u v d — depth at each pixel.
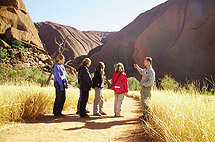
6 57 46.91
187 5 85.12
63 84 5.30
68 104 6.71
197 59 72.50
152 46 95.38
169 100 3.64
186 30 79.75
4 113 3.75
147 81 4.66
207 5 75.44
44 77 26.62
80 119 4.88
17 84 5.66
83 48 158.88
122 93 5.68
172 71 78.81
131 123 4.50
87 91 5.32
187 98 3.34
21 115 4.12
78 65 128.00
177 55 79.75
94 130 3.72
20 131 3.31
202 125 2.15
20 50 54.09
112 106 9.47
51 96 5.63
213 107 2.71
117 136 3.30
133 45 115.50
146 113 4.27
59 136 3.18
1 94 4.02
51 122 4.29
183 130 2.28
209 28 72.00
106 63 119.50
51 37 153.12
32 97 4.58
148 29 100.19
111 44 127.12
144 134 3.32
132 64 111.94
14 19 65.44
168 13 91.56
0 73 23.16
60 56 5.31
